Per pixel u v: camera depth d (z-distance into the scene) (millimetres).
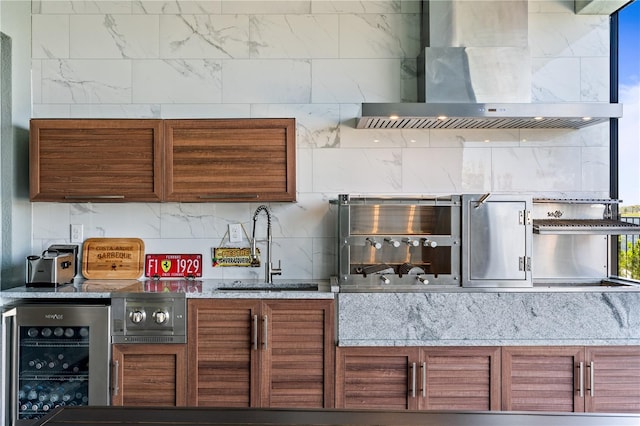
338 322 2617
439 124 2980
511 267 2693
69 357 2664
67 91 3197
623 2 3031
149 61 3199
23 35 3096
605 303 2623
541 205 3119
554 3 3205
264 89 3203
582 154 3188
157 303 2613
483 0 2922
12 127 2955
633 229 2744
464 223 2689
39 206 3191
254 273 3193
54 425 1096
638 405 2594
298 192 3193
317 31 3201
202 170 2855
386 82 3197
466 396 2600
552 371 2598
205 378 2615
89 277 3160
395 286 2689
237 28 3201
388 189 3193
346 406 2605
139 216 3197
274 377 2617
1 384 2549
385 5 3193
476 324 2615
